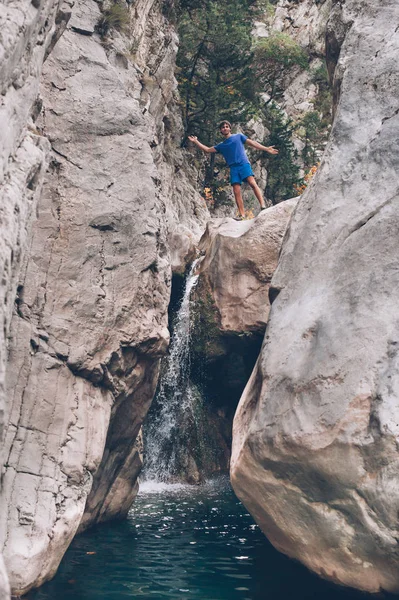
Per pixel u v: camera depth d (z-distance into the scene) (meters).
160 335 6.91
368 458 4.14
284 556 5.62
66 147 6.76
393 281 4.75
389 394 4.23
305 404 4.56
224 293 11.22
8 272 3.71
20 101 4.33
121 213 6.80
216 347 11.58
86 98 7.15
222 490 10.86
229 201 23.53
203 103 20.28
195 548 6.46
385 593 4.38
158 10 14.33
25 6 4.18
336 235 5.41
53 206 6.39
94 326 6.23
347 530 4.35
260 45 29.14
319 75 35.41
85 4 8.09
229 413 13.20
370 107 5.96
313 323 5.00
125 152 7.16
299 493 4.57
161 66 14.23
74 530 5.26
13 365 5.48
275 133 26.28
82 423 5.77
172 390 12.20
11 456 5.13
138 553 6.17
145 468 11.73
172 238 12.39
